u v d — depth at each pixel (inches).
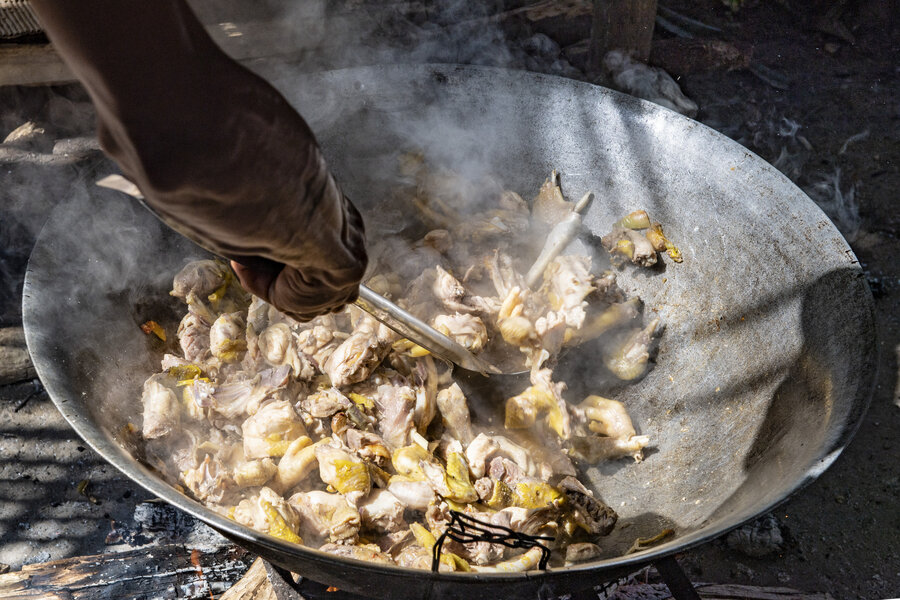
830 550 116.6
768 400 88.1
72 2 26.4
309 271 40.3
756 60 209.3
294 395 94.7
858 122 196.2
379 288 110.4
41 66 138.6
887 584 112.1
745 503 71.1
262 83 32.2
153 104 28.9
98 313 87.7
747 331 96.5
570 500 87.2
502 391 105.7
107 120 29.8
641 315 113.2
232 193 31.9
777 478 70.6
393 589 65.1
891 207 174.1
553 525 88.4
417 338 82.9
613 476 99.0
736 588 103.3
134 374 91.4
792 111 198.1
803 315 87.0
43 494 118.3
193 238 36.2
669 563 78.1
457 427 97.4
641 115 108.1
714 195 102.8
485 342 105.2
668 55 198.8
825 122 195.9
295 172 33.3
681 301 108.7
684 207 107.5
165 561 101.5
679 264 109.4
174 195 31.2
